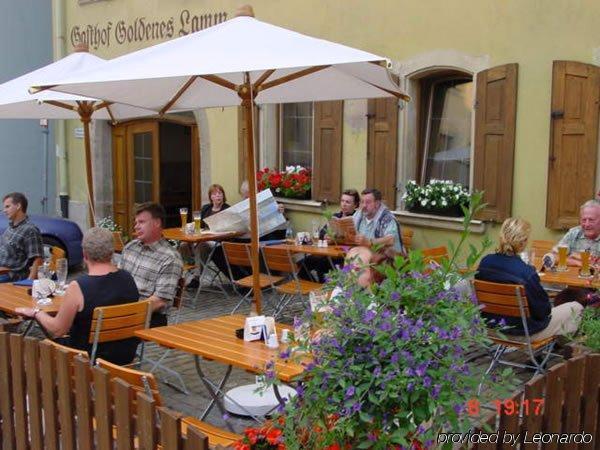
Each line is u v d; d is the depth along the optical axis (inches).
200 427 150.5
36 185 647.8
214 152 470.0
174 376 240.8
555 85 303.1
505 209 322.3
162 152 528.7
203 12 462.6
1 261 300.8
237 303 358.3
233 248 317.1
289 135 438.9
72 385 138.6
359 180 387.5
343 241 307.9
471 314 108.9
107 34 537.0
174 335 178.9
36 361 146.3
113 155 556.7
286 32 195.0
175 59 181.3
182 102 256.4
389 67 177.6
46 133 606.5
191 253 385.7
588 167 298.2
